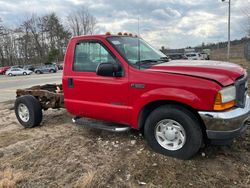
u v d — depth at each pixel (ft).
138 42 16.56
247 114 12.62
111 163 13.25
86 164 13.32
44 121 21.66
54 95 19.38
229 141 12.27
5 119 23.66
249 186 10.85
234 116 11.83
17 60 268.21
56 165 13.47
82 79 15.67
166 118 13.16
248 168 12.16
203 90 11.91
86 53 15.69
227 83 11.95
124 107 14.23
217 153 13.62
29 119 19.92
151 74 13.28
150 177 11.85
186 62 14.70
